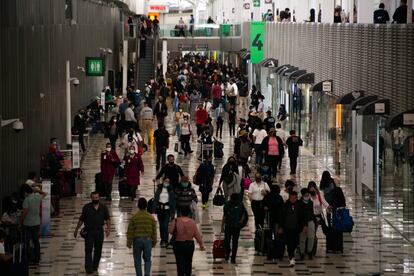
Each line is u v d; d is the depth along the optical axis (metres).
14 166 34.22
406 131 29.81
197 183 37.59
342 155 43.47
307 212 28.67
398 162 30.83
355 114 38.12
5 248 26.52
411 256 28.98
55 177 39.22
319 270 27.72
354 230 33.50
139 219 25.77
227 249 28.98
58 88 48.97
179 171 33.31
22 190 29.38
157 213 30.48
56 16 48.31
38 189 29.22
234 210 28.47
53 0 46.97
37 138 40.62
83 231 27.38
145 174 46.62
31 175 31.56
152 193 41.09
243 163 38.94
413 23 33.88
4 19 32.50
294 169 46.38
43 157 40.34
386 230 32.38
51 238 32.28
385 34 36.66
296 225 28.23
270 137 44.03
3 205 28.91
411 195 29.34
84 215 27.28
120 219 35.41
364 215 36.16
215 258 29.06
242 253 30.05
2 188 31.61
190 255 25.11
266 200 29.89
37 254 28.59
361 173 36.94
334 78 49.31
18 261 25.39
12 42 34.16
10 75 33.59
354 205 38.09
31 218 28.36
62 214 36.41
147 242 25.72
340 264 28.47
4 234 24.62
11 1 33.94
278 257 29.06
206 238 32.22
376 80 38.44
